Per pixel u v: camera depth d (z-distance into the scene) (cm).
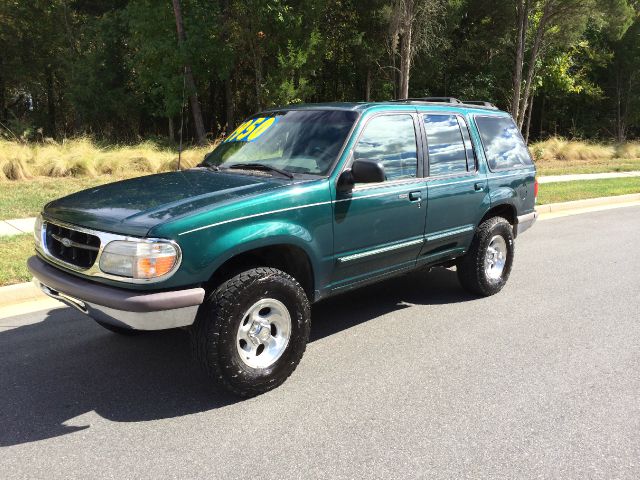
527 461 309
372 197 438
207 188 391
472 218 554
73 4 2850
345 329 509
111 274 336
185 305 335
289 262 414
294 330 388
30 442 323
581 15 2212
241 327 364
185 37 2167
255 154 465
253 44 2225
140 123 2703
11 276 589
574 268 737
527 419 353
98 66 2448
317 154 432
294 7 2180
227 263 383
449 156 526
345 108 460
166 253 327
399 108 482
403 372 420
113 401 372
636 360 446
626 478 295
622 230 1009
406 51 1750
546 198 1309
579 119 3619
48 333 488
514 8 2605
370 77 2866
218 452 315
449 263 593
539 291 631
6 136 1683
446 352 458
